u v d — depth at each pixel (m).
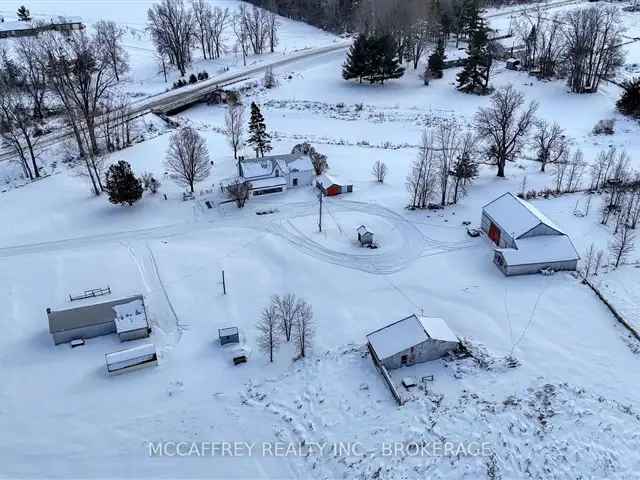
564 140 102.94
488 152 89.56
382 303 63.44
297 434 49.88
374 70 128.38
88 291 65.94
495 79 134.75
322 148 101.88
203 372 56.19
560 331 57.84
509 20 171.00
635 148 99.19
